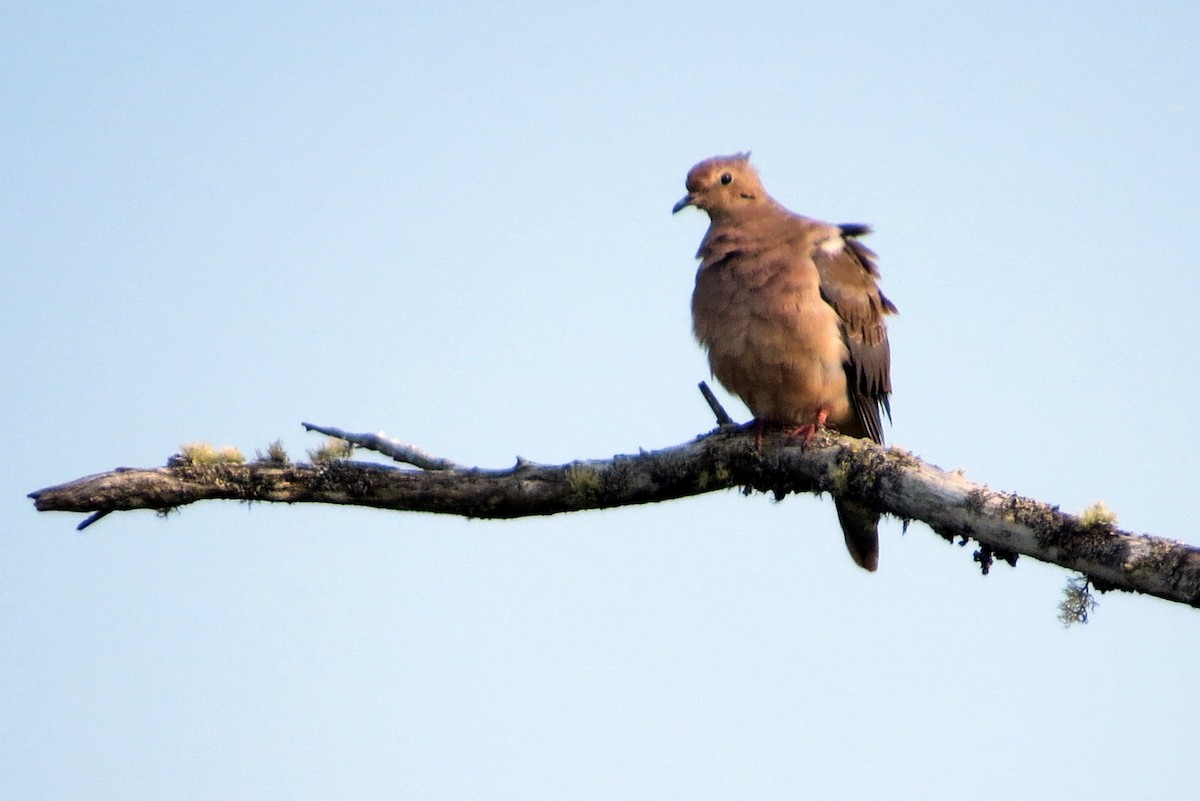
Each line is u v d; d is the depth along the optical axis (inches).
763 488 450.3
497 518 442.3
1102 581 333.7
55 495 410.3
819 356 505.7
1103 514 334.6
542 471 438.6
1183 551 320.2
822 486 426.0
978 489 368.2
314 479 425.4
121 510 417.4
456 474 433.4
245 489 422.3
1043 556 345.7
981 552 366.6
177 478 416.2
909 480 389.7
